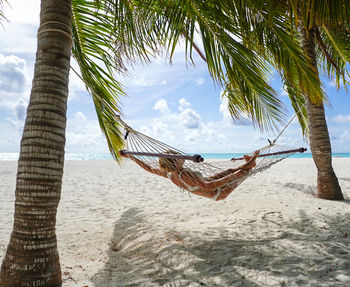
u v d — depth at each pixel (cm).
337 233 332
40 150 203
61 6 221
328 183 561
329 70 638
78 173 1178
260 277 229
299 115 643
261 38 342
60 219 461
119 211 519
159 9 353
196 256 281
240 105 522
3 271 204
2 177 1020
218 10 323
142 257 290
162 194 693
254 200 587
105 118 425
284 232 347
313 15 284
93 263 277
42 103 207
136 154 297
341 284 208
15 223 207
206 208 529
